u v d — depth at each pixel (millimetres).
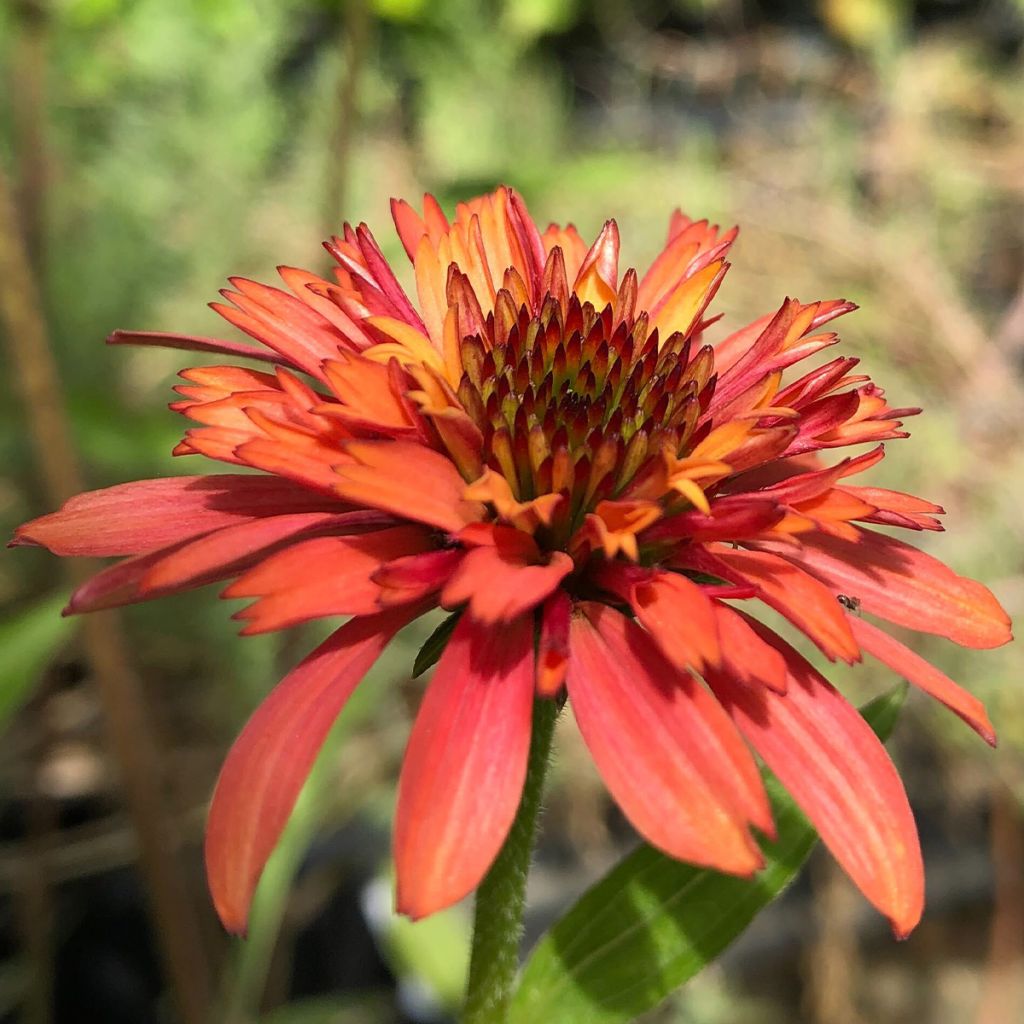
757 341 109
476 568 81
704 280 114
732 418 103
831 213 340
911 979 286
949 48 406
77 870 227
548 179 186
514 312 106
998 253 368
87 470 253
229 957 231
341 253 109
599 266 120
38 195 202
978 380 308
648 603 86
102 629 178
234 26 318
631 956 115
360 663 87
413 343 100
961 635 101
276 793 80
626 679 86
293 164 345
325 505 101
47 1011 218
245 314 104
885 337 315
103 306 277
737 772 80
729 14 419
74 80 306
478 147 365
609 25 423
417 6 348
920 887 84
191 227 308
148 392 284
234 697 246
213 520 99
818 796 87
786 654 94
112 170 306
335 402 103
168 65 319
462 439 93
